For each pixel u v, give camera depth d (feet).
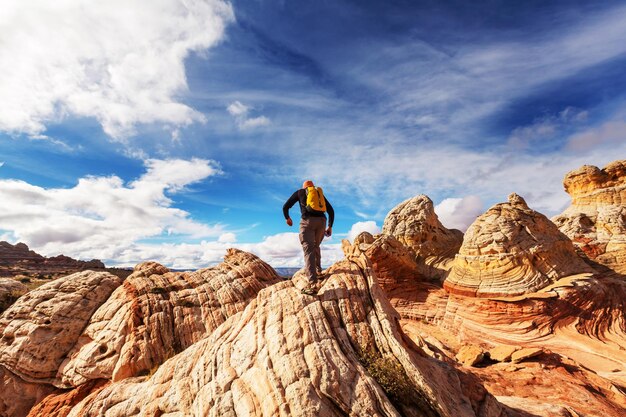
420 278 93.30
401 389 20.76
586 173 109.91
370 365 21.77
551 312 62.90
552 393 38.32
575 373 45.42
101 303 47.19
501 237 74.84
